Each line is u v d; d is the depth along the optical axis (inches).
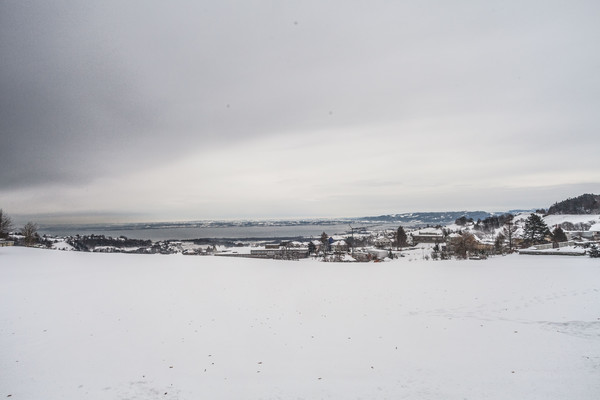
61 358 319.6
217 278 724.0
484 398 239.6
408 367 295.6
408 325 409.4
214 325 418.6
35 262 948.6
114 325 412.8
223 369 301.4
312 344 357.1
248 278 725.9
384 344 351.9
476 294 544.7
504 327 386.0
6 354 325.4
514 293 538.9
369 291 593.9
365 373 288.4
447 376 275.3
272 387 269.3
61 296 541.0
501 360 299.0
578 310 434.3
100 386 269.9
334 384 271.4
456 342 347.9
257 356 328.8
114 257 1111.0
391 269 869.8
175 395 258.7
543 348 319.9
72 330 392.5
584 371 269.6
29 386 267.1
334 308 491.2
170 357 326.3
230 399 252.7
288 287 634.2
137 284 647.8
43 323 413.4
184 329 403.5
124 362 314.0
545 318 409.7
